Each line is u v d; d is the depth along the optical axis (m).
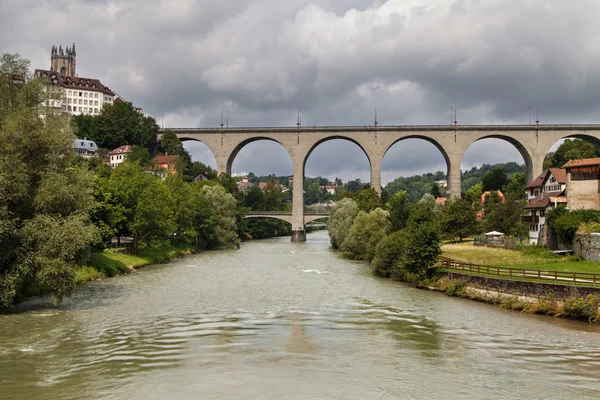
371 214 77.38
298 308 38.50
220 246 104.62
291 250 97.69
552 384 22.23
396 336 30.31
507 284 40.47
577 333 31.08
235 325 32.78
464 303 41.16
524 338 29.88
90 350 26.84
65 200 38.69
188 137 144.62
